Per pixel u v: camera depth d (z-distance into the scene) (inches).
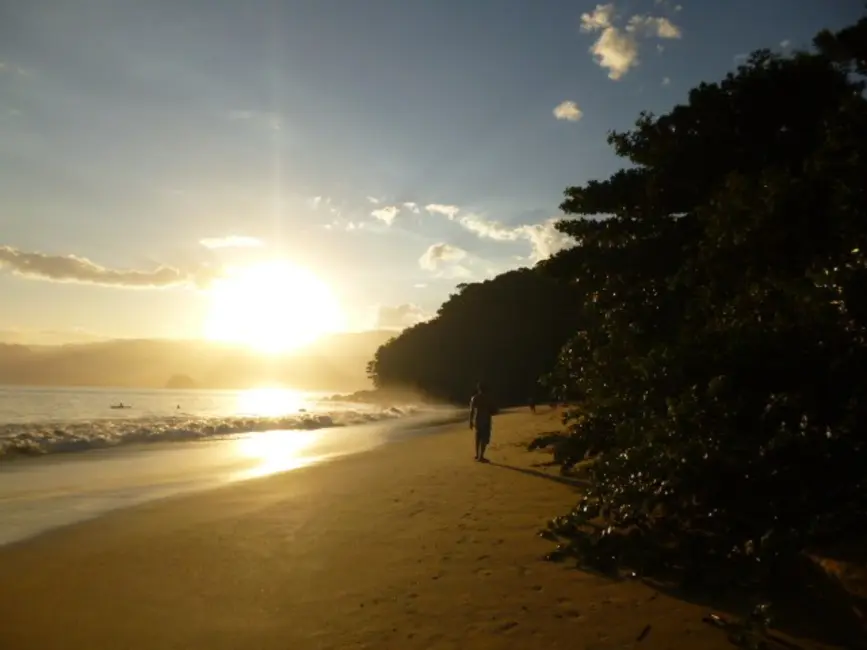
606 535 254.8
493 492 424.8
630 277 427.8
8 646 191.9
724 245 290.4
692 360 245.3
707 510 224.1
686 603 205.5
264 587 241.6
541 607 208.4
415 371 4128.9
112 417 1695.4
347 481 501.7
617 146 468.4
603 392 346.3
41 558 289.6
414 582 239.8
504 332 3818.9
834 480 197.6
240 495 449.7
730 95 422.3
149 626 205.9
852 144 254.7
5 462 689.0
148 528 346.9
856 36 308.2
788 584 202.4
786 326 220.7
